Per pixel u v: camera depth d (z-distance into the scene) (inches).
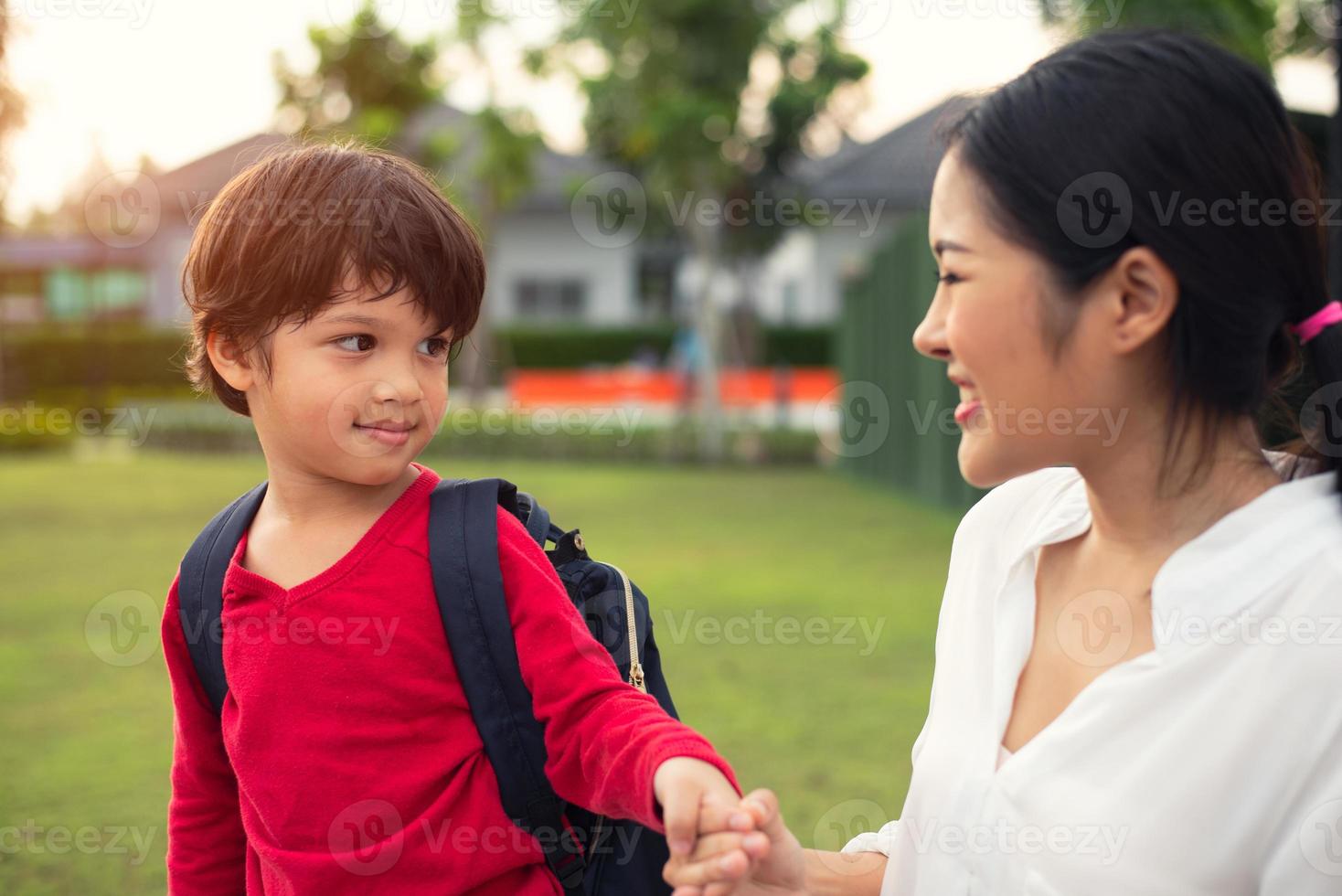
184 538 335.6
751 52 561.6
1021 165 38.7
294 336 49.0
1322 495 39.4
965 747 45.0
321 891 49.0
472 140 765.3
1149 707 39.1
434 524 50.9
